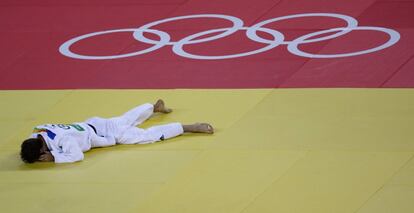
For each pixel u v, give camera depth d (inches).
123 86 1424.7
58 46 1615.4
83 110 1338.6
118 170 1118.4
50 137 1154.0
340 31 1579.7
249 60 1485.0
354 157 1114.1
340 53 1485.0
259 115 1273.4
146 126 1255.5
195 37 1608.0
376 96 1312.7
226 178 1079.0
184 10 1753.2
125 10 1777.8
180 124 1216.8
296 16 1669.5
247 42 1565.0
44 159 1147.9
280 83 1389.0
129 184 1077.1
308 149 1147.9
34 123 1301.7
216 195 1034.7
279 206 998.4
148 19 1721.2
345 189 1029.8
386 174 1061.8
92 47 1598.2
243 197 1025.5
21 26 1729.8
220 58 1504.7
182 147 1179.3
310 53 1494.8
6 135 1262.3
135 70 1483.8
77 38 1647.4
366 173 1068.5
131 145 1200.8
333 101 1304.1
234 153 1149.7
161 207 1013.2
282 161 1117.1
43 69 1517.0
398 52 1469.0
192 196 1035.9
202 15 1718.8
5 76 1499.8
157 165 1127.0
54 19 1756.9
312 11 1691.7
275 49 1523.1
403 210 971.9
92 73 1485.0
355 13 1664.6
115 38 1632.6
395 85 1350.9
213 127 1242.6
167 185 1069.1
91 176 1104.8
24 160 1148.5
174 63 1499.8
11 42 1648.6
